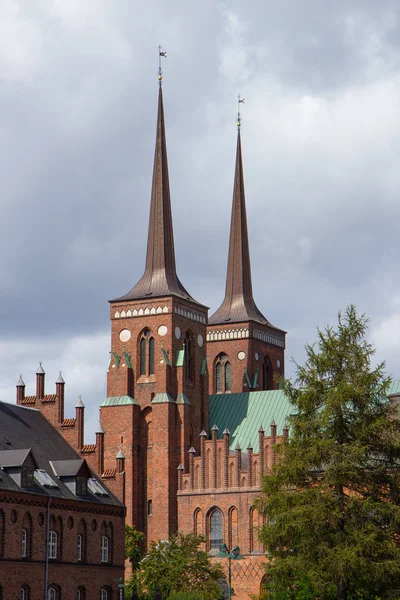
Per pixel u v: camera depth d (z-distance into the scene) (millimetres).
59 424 149625
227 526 168250
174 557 141125
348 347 105562
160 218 187750
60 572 128875
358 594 105250
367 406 103062
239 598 164375
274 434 167500
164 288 182375
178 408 177500
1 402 143750
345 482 101750
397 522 97875
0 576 118000
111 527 141000
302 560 99250
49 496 127812
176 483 174500
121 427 176125
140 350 181000
